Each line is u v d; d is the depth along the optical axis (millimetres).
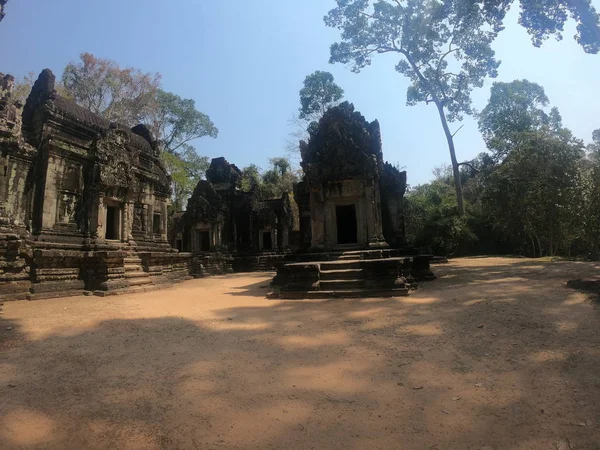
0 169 15305
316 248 15000
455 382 4945
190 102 48125
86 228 18172
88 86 35656
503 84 43688
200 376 5461
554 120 42969
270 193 56094
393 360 5824
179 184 46000
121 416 4332
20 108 16250
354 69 35781
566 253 30156
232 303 11852
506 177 29281
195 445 3699
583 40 16469
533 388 4641
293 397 4688
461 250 36375
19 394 4969
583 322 6949
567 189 23781
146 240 23359
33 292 14055
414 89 37562
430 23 30453
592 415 3945
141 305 12031
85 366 6020
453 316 8180
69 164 17984
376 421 4055
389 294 11266
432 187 50938
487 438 3668
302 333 7574
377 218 14898
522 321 7320
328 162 15609
